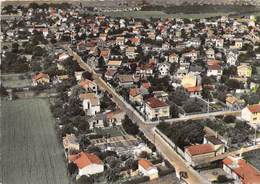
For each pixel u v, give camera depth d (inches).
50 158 4881.9
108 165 4579.2
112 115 5861.2
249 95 6815.9
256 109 5831.7
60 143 5295.3
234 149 4950.8
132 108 6471.5
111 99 6815.9
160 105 6023.6
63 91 7229.3
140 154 4771.2
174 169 4475.9
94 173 4414.4
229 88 7342.5
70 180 4345.5
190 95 7037.4
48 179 4370.1
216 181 4229.8
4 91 7219.5
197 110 6274.6
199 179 4264.3
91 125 5738.2
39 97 7145.7
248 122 5812.0
